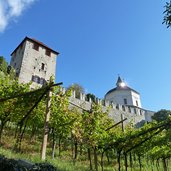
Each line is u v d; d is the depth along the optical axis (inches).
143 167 737.6
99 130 603.2
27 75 1884.8
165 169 730.8
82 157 722.8
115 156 788.6
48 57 2155.5
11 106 582.6
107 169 615.2
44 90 518.3
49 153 686.5
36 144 719.7
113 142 551.2
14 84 617.9
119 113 2015.3
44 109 690.8
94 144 581.3
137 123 2166.6
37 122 747.4
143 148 645.3
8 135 737.0
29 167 271.0
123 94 2817.4
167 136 611.5
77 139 665.6
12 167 250.4
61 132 709.3
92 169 551.2
